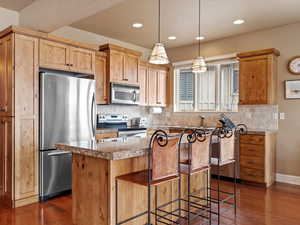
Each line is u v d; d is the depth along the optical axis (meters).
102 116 4.50
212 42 5.05
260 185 3.86
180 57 5.57
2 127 3.12
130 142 2.41
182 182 2.73
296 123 4.04
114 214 2.06
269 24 4.11
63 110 3.32
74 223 2.37
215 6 3.42
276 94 4.22
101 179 2.11
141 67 5.06
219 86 5.05
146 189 2.34
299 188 3.79
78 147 2.05
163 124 5.89
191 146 2.22
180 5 3.39
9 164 2.99
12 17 3.66
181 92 5.66
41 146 3.12
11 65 2.93
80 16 3.15
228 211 2.88
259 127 4.44
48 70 3.41
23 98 2.99
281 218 2.69
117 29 4.41
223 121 3.90
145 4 3.37
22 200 3.00
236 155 4.10
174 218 2.62
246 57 4.23
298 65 4.00
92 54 3.81
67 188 3.42
